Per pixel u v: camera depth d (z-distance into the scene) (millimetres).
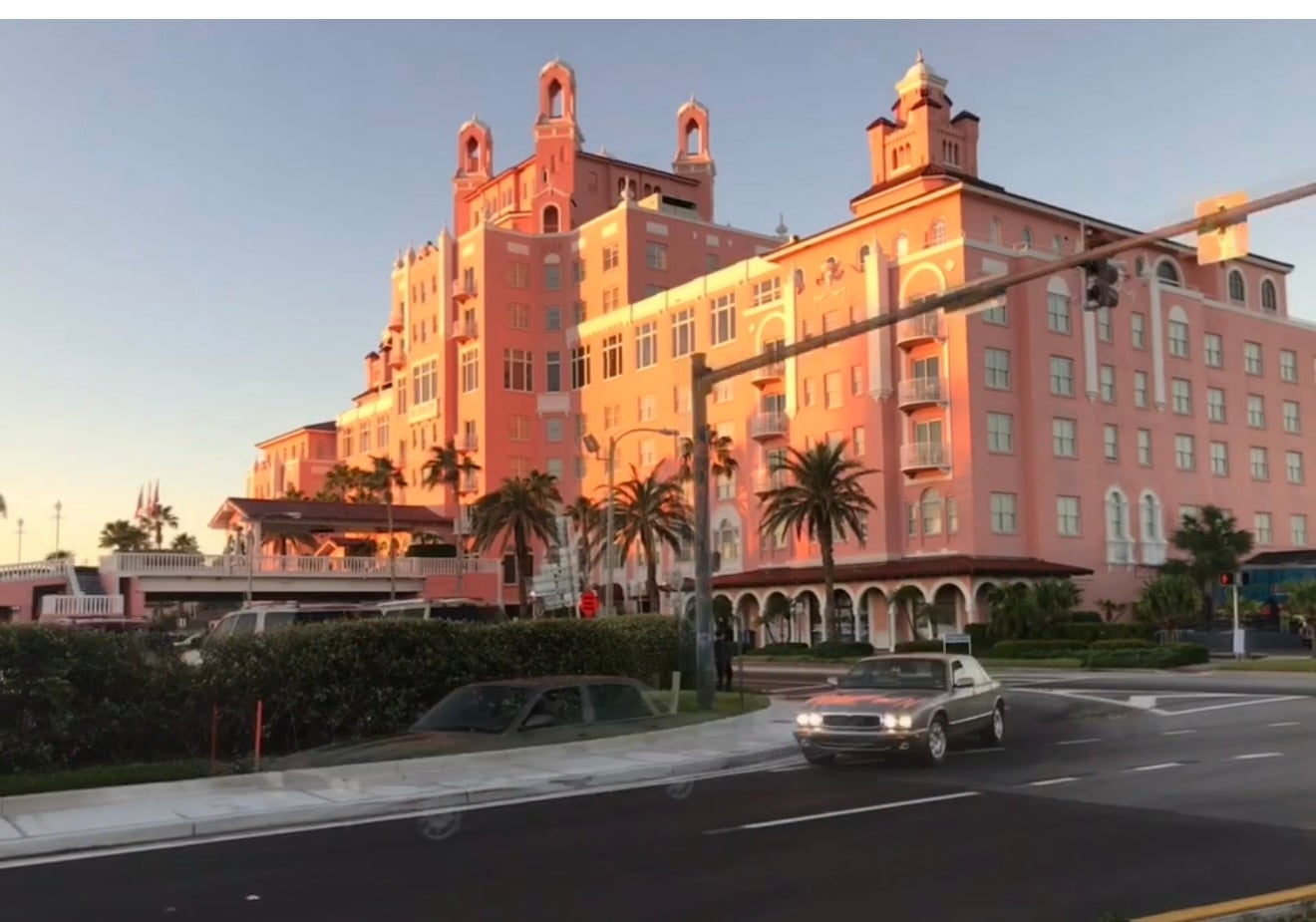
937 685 17031
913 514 53500
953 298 17781
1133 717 22781
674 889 8859
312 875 9781
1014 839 10492
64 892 9414
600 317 75625
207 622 41438
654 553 60219
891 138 62406
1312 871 8945
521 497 62906
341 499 89438
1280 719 21594
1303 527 64938
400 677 19156
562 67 84125
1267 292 67000
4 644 15430
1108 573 54219
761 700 25797
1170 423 58375
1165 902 8039
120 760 16359
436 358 83438
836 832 11094
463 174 94312
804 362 59188
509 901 8617
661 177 87000
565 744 16922
